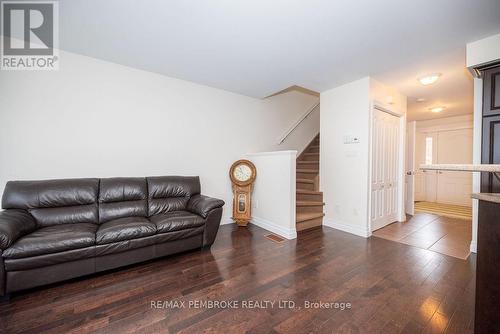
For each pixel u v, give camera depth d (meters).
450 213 4.59
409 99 4.12
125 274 2.04
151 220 2.41
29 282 1.69
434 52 2.40
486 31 2.00
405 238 3.02
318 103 5.25
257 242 2.86
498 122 2.08
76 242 1.83
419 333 1.34
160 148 3.13
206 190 3.55
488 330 1.09
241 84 3.43
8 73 2.26
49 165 2.45
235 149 3.87
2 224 1.68
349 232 3.29
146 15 1.84
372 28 1.97
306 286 1.84
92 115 2.66
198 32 2.07
